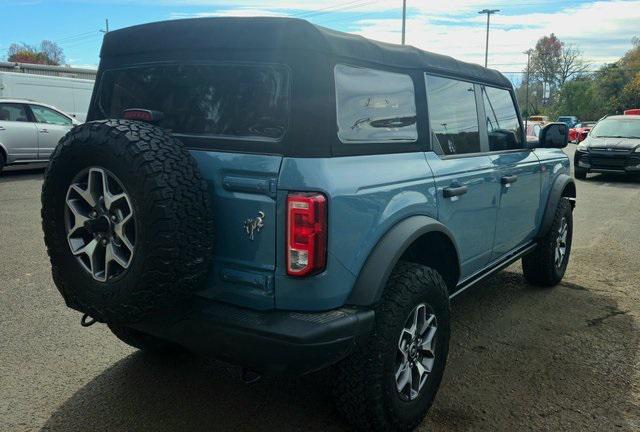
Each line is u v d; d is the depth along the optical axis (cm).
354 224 258
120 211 246
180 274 242
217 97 277
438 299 309
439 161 338
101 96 330
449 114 363
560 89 8519
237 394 338
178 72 293
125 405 323
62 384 345
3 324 432
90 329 427
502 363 385
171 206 235
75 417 310
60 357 380
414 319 296
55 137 1342
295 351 238
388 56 304
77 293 263
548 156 523
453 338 426
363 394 274
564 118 5909
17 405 320
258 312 256
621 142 1433
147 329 275
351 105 274
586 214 966
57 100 1748
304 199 240
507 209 430
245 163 254
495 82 436
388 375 278
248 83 268
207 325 253
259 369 251
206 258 253
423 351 310
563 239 560
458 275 349
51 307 468
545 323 459
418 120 330
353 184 258
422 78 334
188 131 286
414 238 285
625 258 668
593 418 319
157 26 300
